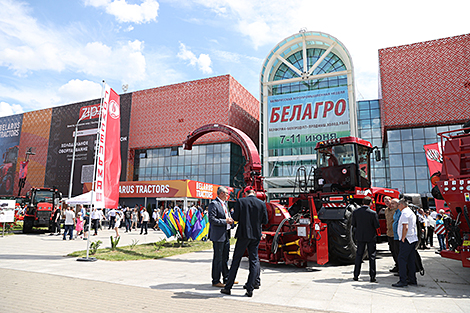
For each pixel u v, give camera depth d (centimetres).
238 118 3700
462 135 572
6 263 763
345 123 3091
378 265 794
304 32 3319
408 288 536
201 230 1212
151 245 1201
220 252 541
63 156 4278
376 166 3531
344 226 754
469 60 2717
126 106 4088
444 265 795
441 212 1083
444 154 594
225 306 420
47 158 4388
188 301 442
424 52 2881
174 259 870
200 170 3575
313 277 629
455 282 586
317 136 3186
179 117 3759
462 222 560
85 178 4047
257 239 496
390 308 419
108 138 916
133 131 3988
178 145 3728
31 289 502
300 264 740
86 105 4266
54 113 4481
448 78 2767
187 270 696
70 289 505
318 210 835
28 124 4669
